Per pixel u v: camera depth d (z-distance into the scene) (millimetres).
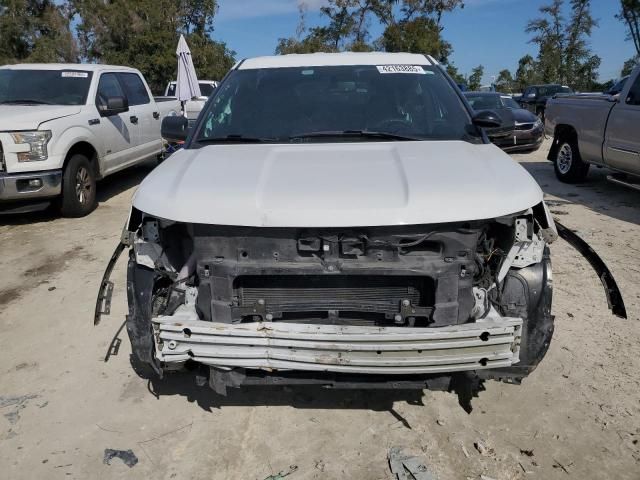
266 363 2395
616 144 7246
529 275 2654
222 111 3604
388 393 3180
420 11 35125
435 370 2352
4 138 6133
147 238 2746
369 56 4039
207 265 2500
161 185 2705
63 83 7547
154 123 9258
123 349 3709
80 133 6941
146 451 2756
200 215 2436
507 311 2633
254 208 2404
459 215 2359
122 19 33219
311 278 2482
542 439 2795
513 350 2404
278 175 2639
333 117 3475
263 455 2717
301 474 2590
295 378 2559
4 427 2936
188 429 2910
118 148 7988
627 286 4562
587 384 3225
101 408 3090
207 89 20297
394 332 2324
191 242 2732
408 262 2406
